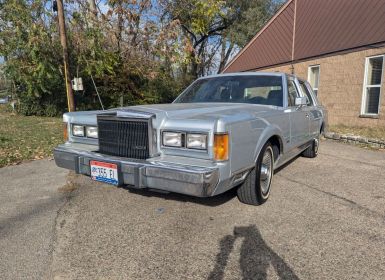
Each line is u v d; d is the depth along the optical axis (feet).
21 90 49.73
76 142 12.60
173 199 12.85
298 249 9.00
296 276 7.74
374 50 32.32
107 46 49.11
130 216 11.30
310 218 11.08
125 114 10.41
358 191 14.05
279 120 12.89
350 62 35.76
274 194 13.58
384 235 9.83
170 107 11.84
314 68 43.32
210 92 15.72
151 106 12.34
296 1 46.55
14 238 9.74
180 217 11.19
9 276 7.80
